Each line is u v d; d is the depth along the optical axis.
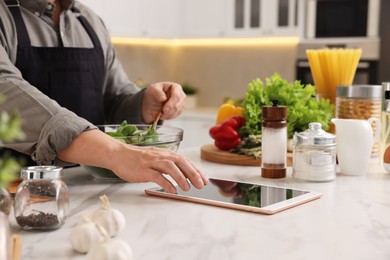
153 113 1.93
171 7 4.82
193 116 4.57
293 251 0.93
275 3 4.54
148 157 1.25
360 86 1.83
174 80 5.52
